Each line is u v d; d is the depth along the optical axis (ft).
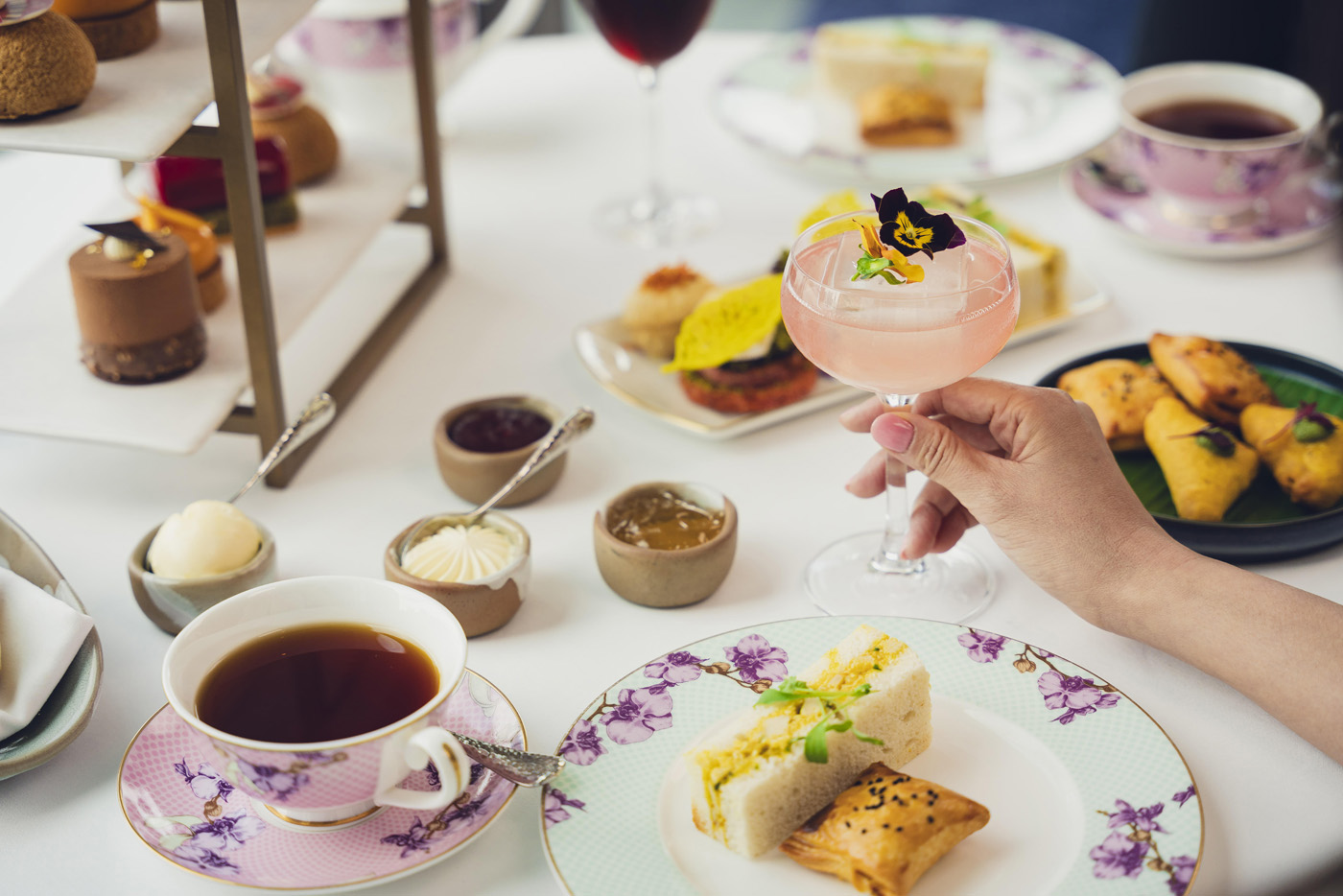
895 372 2.75
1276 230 4.75
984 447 3.31
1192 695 2.84
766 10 13.38
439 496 3.59
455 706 2.70
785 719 2.51
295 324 3.76
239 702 2.46
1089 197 5.02
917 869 2.27
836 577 3.24
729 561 3.14
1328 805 2.55
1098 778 2.51
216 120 3.34
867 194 4.99
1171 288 4.57
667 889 2.30
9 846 2.50
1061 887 2.28
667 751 2.60
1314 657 2.60
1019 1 13.41
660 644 3.03
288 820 2.45
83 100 3.12
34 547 2.96
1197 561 2.84
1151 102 4.90
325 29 4.99
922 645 2.88
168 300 3.49
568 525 3.47
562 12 8.43
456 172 5.45
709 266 4.71
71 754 2.73
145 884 2.42
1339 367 3.77
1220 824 2.51
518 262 4.82
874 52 5.39
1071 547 2.88
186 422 3.40
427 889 2.40
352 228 4.29
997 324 2.72
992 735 2.65
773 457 3.76
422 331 4.40
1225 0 6.08
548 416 3.63
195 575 2.97
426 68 4.34
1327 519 3.17
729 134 5.61
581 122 5.85
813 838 2.35
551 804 2.45
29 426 3.36
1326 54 5.86
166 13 3.69
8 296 4.09
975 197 4.50
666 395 3.94
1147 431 3.49
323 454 3.77
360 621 2.63
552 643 3.04
